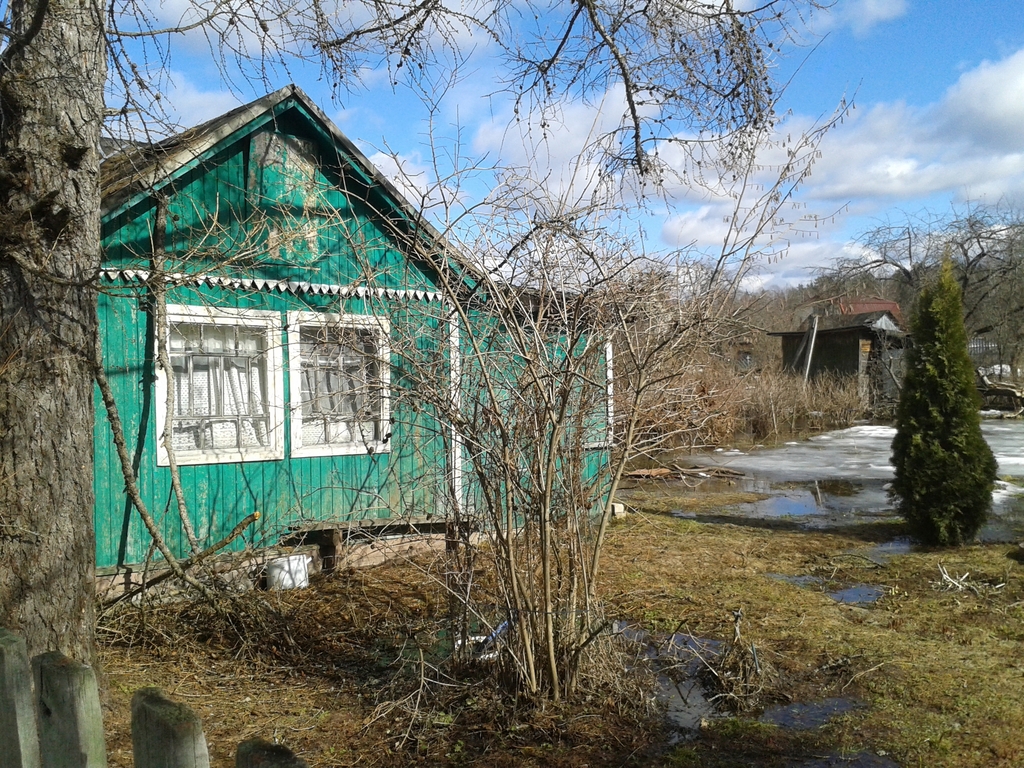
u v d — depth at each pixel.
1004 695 5.13
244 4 5.72
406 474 8.29
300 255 8.13
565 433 4.86
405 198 5.00
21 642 2.12
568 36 7.67
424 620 6.52
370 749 4.41
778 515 11.82
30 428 4.38
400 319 5.54
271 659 5.75
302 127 8.21
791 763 4.31
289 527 7.87
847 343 31.84
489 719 4.62
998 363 35.62
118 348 7.13
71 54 4.58
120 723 4.59
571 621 4.80
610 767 4.22
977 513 9.44
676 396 5.39
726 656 5.45
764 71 7.45
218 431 7.82
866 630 6.44
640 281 4.69
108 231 7.03
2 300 4.39
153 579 6.28
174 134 5.72
